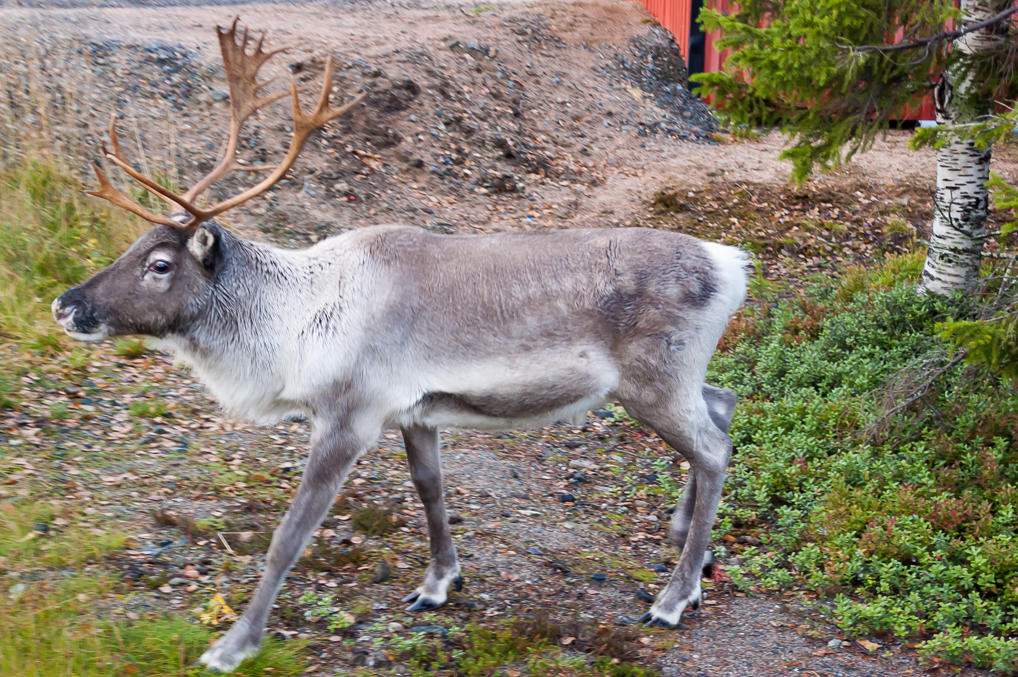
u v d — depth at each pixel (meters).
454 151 15.26
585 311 6.22
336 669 5.84
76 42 15.22
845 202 15.35
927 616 7.05
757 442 9.44
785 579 7.36
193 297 6.15
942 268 11.04
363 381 6.11
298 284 6.24
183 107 14.38
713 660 6.29
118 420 8.70
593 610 6.81
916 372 9.55
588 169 16.02
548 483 8.90
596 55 19.36
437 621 6.45
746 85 9.74
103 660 5.50
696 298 6.29
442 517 6.66
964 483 8.52
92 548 6.64
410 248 6.34
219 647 5.71
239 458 8.39
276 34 17.12
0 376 8.88
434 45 17.55
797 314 11.84
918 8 9.55
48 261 10.73
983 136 8.33
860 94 9.74
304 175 13.62
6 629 5.59
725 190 15.52
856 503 8.20
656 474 9.23
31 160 11.90
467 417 6.35
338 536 7.45
